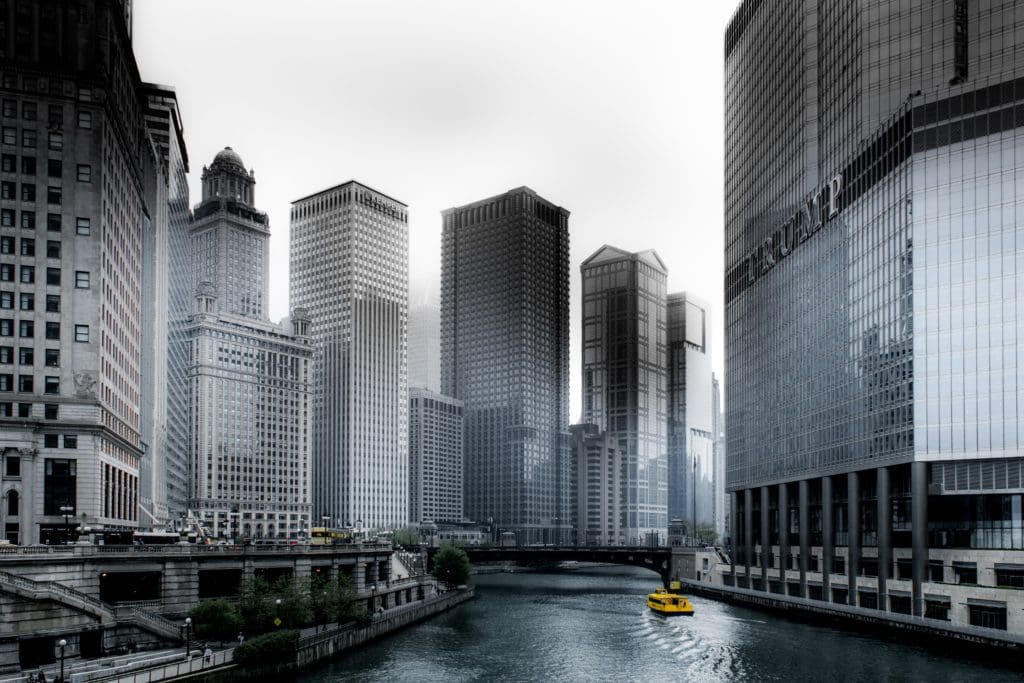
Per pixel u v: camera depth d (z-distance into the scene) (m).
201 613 93.62
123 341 137.88
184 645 92.44
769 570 189.25
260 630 101.88
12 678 71.69
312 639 101.94
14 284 117.31
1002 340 123.94
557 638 129.25
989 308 125.44
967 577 123.25
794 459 175.12
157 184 186.25
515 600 196.00
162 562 99.50
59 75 122.00
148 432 169.38
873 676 97.31
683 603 158.88
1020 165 125.12
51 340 117.44
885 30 150.38
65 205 120.38
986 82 128.50
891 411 136.50
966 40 143.12
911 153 133.38
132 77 146.50
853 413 149.88
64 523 113.00
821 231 167.00
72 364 117.69
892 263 138.62
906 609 131.00
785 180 186.12
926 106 132.50
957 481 126.25
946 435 126.25
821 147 169.75
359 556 139.25
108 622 87.19
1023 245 123.94
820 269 166.88
